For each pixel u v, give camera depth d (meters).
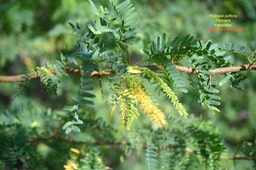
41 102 2.87
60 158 1.57
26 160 1.51
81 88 1.16
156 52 1.17
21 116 1.68
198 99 1.21
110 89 1.14
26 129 1.57
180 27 2.33
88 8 2.20
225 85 2.41
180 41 1.16
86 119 1.58
